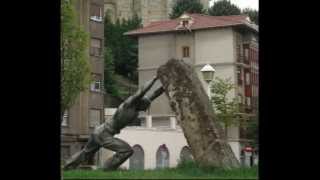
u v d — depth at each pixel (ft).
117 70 219.82
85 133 165.17
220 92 147.54
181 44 199.41
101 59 176.45
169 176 45.01
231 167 50.78
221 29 191.72
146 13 304.91
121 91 212.64
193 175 46.50
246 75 191.11
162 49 204.95
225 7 211.20
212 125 51.90
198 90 53.31
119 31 234.38
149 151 157.79
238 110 142.72
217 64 192.54
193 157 51.83
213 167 50.39
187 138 52.44
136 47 220.84
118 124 57.31
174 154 161.38
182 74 53.62
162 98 179.32
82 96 165.78
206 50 193.98
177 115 53.31
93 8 174.91
